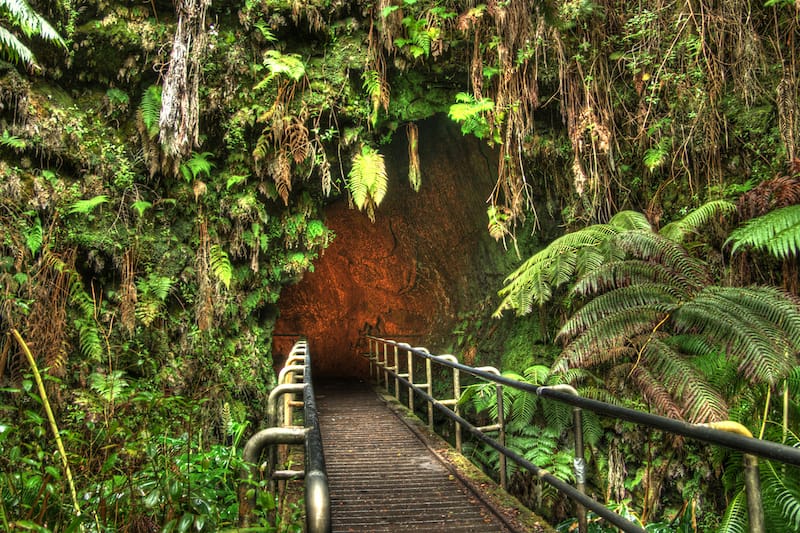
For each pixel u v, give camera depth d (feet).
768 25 20.51
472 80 23.44
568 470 21.27
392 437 20.53
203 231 23.02
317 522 4.04
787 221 15.58
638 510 20.02
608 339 16.99
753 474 5.72
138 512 8.73
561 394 10.05
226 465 11.62
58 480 8.71
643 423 7.40
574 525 17.78
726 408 14.56
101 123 21.40
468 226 33.19
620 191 23.49
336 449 18.65
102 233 20.54
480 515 12.38
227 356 23.85
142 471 9.37
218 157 23.58
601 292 22.16
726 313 15.37
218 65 22.27
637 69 21.97
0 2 16.10
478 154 29.58
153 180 22.34
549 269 20.88
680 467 19.16
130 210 21.53
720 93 20.72
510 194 25.40
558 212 26.50
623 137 23.11
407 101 25.20
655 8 21.75
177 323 22.12
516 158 24.50
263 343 27.91
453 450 18.02
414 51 22.72
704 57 20.33
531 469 11.40
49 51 20.21
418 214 36.96
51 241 19.08
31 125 19.21
